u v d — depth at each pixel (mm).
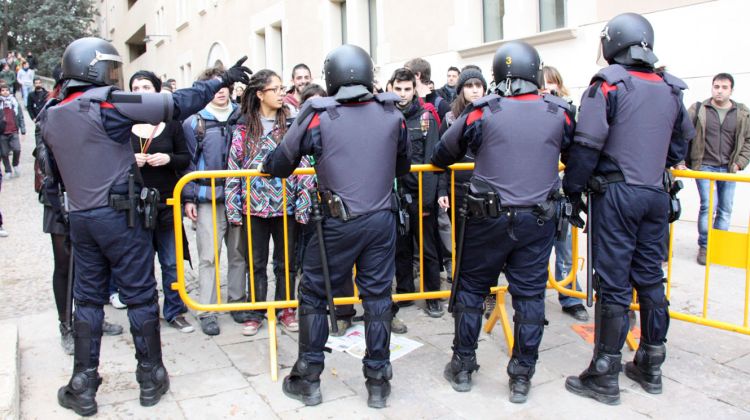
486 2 9180
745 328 3221
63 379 3426
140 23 29797
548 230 2994
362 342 3918
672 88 3020
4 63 22688
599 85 2961
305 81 5184
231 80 3184
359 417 2953
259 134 4016
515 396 3070
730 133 5527
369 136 2891
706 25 6434
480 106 2977
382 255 2996
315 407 3062
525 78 2977
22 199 10148
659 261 3152
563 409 3010
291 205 4059
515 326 3080
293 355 3730
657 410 2982
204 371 3502
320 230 2953
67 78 2889
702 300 4523
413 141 4266
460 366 3203
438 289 4430
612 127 2982
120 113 2795
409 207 4258
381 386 3037
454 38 9305
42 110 2963
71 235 2947
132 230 2930
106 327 4113
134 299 3014
